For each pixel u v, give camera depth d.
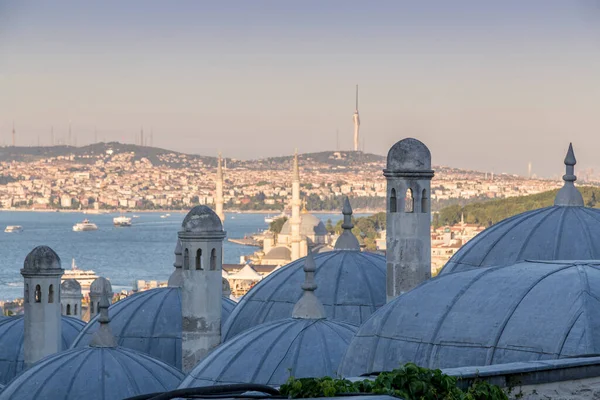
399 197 52.28
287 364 51.94
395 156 52.34
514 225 52.59
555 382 28.55
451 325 35.19
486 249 51.91
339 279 65.06
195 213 60.72
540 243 50.91
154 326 72.25
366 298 64.12
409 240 52.16
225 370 52.25
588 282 34.44
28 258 73.19
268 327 54.59
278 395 23.92
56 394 60.25
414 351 35.44
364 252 67.81
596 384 29.00
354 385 24.86
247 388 23.48
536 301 34.12
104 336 63.50
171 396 22.50
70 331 83.62
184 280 60.84
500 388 27.22
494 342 33.66
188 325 60.84
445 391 25.59
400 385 25.33
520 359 32.81
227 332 65.31
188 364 60.88
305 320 54.56
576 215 52.34
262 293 66.06
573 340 32.28
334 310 63.66
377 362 36.53
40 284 73.06
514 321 33.91
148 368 62.34
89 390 60.34
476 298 35.53
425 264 52.22
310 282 55.28
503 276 36.38
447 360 34.34
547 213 52.88
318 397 23.33
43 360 62.97
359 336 38.03
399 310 37.25
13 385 61.56
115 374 61.19
